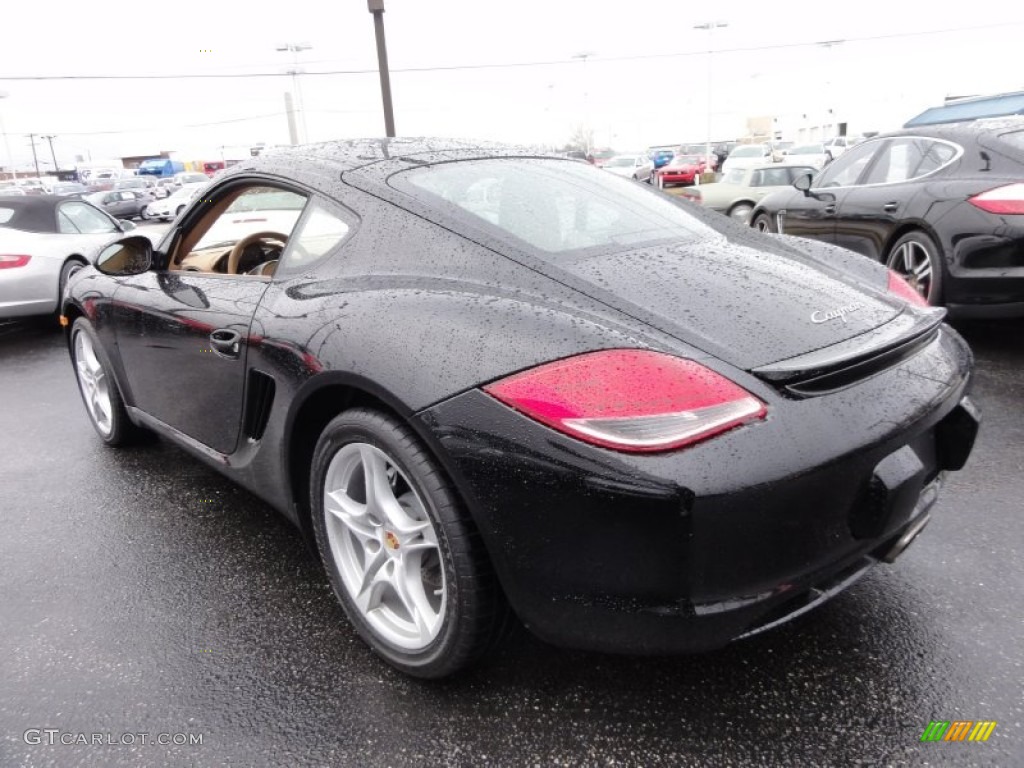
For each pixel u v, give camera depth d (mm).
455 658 1867
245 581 2561
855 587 2354
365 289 2055
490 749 1794
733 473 1526
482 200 2250
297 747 1821
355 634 2254
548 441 1593
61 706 1983
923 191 4848
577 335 1691
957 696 1892
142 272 3029
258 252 2986
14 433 4227
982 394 3990
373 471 1984
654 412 1550
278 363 2174
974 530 2652
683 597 1578
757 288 1955
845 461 1630
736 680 1981
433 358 1771
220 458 2686
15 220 7051
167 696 2010
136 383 3229
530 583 1689
